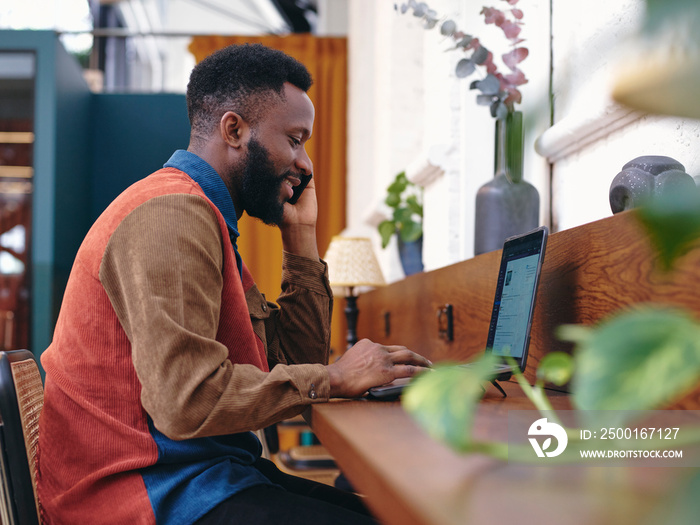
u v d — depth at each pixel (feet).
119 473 3.26
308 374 3.33
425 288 7.80
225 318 3.64
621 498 1.42
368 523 3.05
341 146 18.54
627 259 3.32
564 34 6.84
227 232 3.65
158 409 2.95
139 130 18.57
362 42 16.40
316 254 5.12
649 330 0.67
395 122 12.98
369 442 2.13
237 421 3.04
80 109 17.69
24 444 3.30
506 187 6.15
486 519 1.24
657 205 0.60
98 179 18.48
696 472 0.68
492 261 5.33
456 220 8.61
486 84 6.10
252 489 3.27
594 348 0.69
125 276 3.18
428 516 1.27
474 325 5.84
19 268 18.34
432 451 1.96
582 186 6.46
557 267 4.28
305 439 12.48
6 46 15.98
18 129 18.31
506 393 3.98
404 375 3.55
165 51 34.86
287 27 26.23
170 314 3.05
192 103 4.25
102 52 22.57
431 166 8.80
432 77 9.48
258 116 4.10
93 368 3.34
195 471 3.28
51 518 3.35
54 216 15.72
